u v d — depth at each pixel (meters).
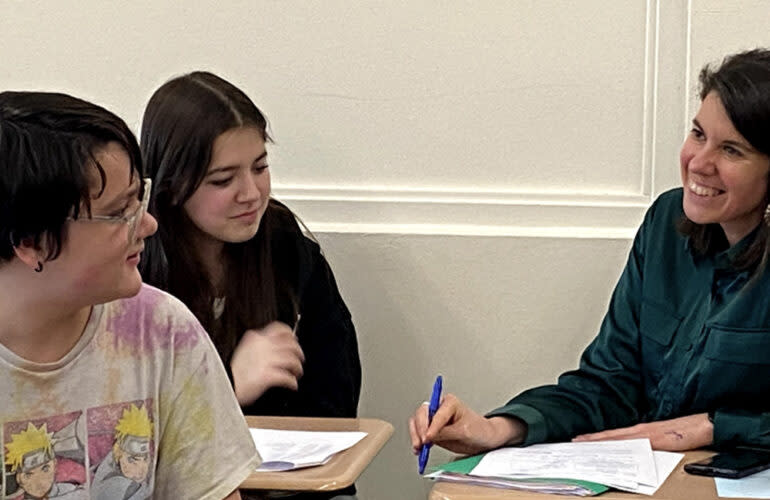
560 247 2.64
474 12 2.67
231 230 2.25
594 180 2.66
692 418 1.96
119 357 1.43
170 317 1.48
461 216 2.69
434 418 1.85
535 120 2.67
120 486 1.42
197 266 2.28
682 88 2.60
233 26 2.75
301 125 2.75
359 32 2.71
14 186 1.25
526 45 2.65
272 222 2.43
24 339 1.34
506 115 2.68
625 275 2.21
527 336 2.67
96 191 1.27
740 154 1.93
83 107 1.29
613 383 2.13
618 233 2.63
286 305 2.40
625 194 2.65
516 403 2.02
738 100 1.91
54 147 1.25
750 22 2.55
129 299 1.45
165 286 2.26
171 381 1.47
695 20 2.56
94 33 2.80
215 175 2.21
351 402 2.42
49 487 1.37
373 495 2.75
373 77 2.71
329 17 2.71
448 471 1.70
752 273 1.99
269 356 2.25
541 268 2.65
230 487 1.50
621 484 1.62
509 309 2.67
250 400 2.23
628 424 2.11
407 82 2.70
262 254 2.34
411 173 2.72
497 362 2.69
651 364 2.12
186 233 2.29
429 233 2.68
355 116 2.73
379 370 2.72
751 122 1.90
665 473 1.71
